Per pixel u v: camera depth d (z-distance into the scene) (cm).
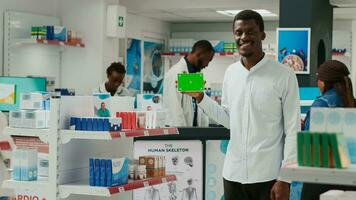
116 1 969
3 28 827
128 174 434
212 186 576
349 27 1244
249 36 377
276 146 385
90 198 450
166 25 1344
